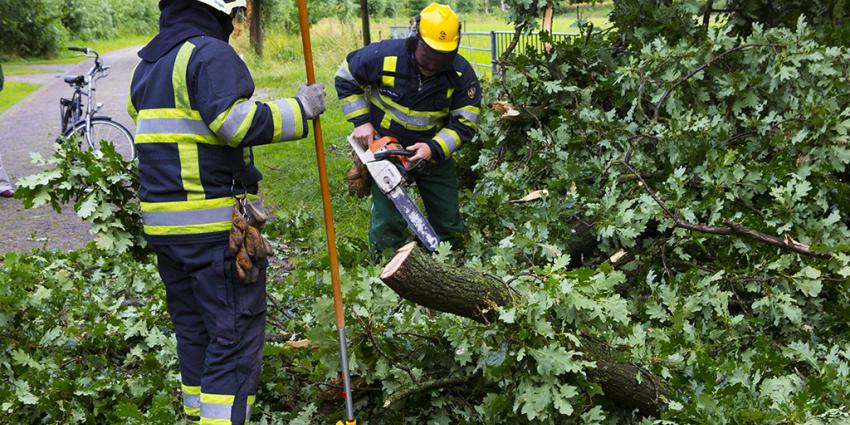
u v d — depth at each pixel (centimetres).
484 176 488
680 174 389
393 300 315
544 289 284
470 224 447
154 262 438
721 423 256
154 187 271
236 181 277
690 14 510
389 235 437
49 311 383
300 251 558
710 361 281
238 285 276
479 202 429
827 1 521
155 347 383
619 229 377
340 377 315
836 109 416
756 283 371
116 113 1412
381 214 433
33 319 367
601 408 296
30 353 363
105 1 4806
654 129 441
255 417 331
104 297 430
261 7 2367
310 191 694
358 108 406
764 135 428
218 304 275
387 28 2573
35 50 3225
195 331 291
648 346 312
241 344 278
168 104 266
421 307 337
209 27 276
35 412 336
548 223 386
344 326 296
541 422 286
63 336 370
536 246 357
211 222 271
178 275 286
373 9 3603
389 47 399
